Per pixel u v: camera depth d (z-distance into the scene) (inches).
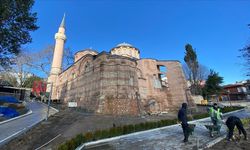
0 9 610.9
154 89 1409.9
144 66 1460.4
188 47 2049.7
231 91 2230.6
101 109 912.9
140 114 981.8
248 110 1305.4
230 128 380.5
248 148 309.3
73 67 1512.1
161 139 424.8
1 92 1670.8
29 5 732.0
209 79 1983.3
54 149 340.5
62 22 2177.7
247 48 604.7
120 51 1806.1
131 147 365.7
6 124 636.7
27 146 429.1
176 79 1518.2
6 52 740.7
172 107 1419.8
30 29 772.6
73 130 555.8
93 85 1081.4
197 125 626.2
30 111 985.5
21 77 2108.8
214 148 322.3
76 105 1165.7
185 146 346.0
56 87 1881.2
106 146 385.1
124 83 1029.2
